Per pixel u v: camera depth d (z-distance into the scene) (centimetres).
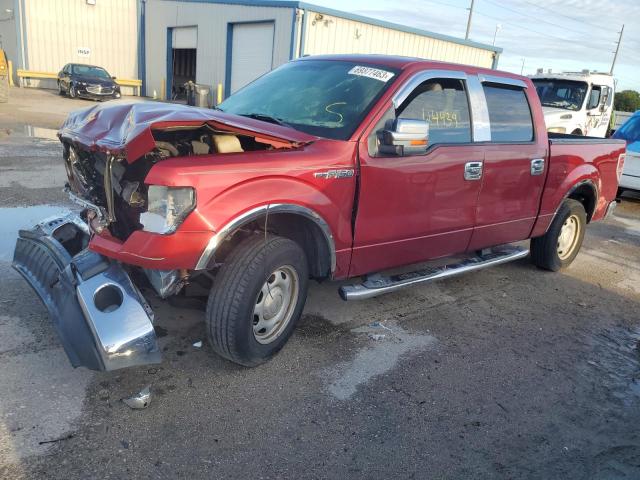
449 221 456
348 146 371
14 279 453
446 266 496
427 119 429
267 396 334
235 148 335
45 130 1326
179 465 270
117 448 276
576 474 295
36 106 1922
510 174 499
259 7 2194
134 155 283
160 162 298
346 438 304
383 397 347
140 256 297
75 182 373
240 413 315
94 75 2455
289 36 2084
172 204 293
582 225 632
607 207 664
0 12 2884
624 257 755
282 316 368
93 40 2942
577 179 586
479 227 490
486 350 426
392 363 389
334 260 380
